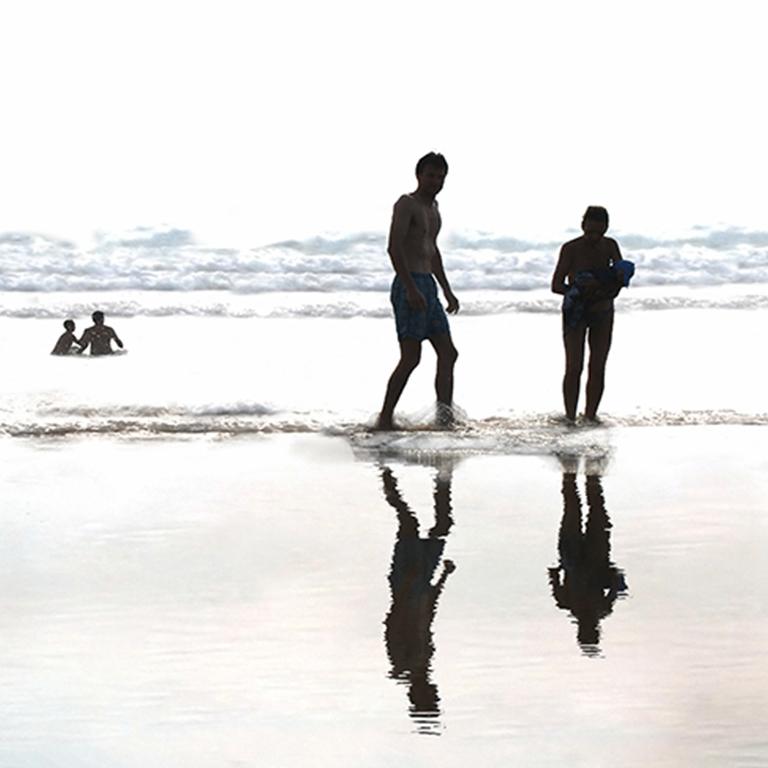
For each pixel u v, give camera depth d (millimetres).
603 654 8984
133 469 15891
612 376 23750
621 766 7145
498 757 7281
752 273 43875
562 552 11836
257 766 7195
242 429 18625
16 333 31562
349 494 14445
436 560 11602
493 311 35625
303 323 33125
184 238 54312
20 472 15695
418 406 20469
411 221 18688
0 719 7875
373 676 8578
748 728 7660
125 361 26359
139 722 7824
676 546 12062
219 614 9992
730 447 17219
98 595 10547
